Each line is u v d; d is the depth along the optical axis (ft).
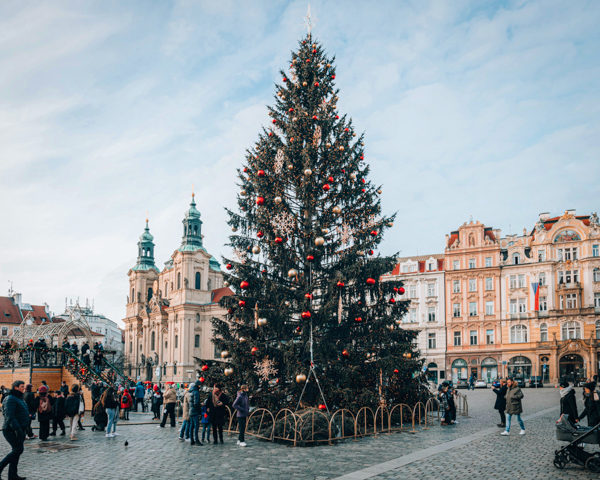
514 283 250.37
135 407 112.27
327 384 66.74
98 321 533.96
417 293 266.36
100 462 47.57
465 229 263.08
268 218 72.33
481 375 249.75
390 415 68.80
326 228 70.90
